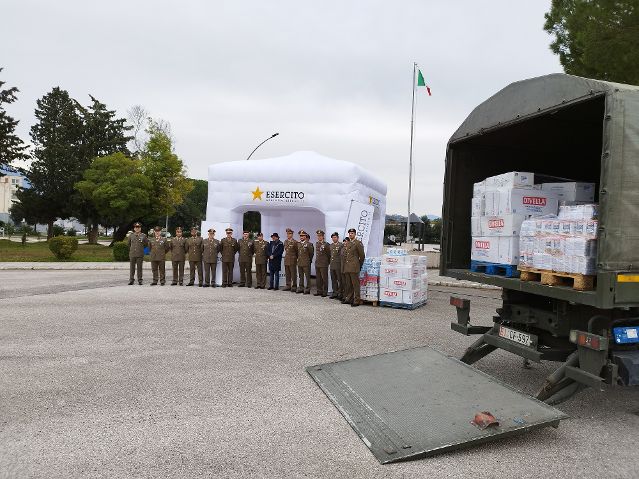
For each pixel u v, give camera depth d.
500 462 3.52
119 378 5.41
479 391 4.48
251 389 5.12
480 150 6.59
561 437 4.00
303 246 13.46
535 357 4.76
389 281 11.27
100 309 9.95
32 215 53.66
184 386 5.18
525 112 4.95
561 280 4.53
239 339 7.51
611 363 4.06
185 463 3.42
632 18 11.83
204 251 14.40
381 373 5.29
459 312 6.05
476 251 5.98
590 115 5.34
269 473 3.30
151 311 9.84
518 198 5.30
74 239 26.06
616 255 3.88
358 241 11.33
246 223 60.75
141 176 38.75
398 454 3.54
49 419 4.19
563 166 7.07
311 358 6.46
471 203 6.25
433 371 5.15
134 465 3.38
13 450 3.58
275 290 14.09
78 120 52.34
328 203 13.10
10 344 6.89
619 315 4.22
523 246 4.99
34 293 12.32
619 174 3.89
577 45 13.69
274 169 13.82
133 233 14.81
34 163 51.34
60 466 3.34
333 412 4.48
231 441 3.81
